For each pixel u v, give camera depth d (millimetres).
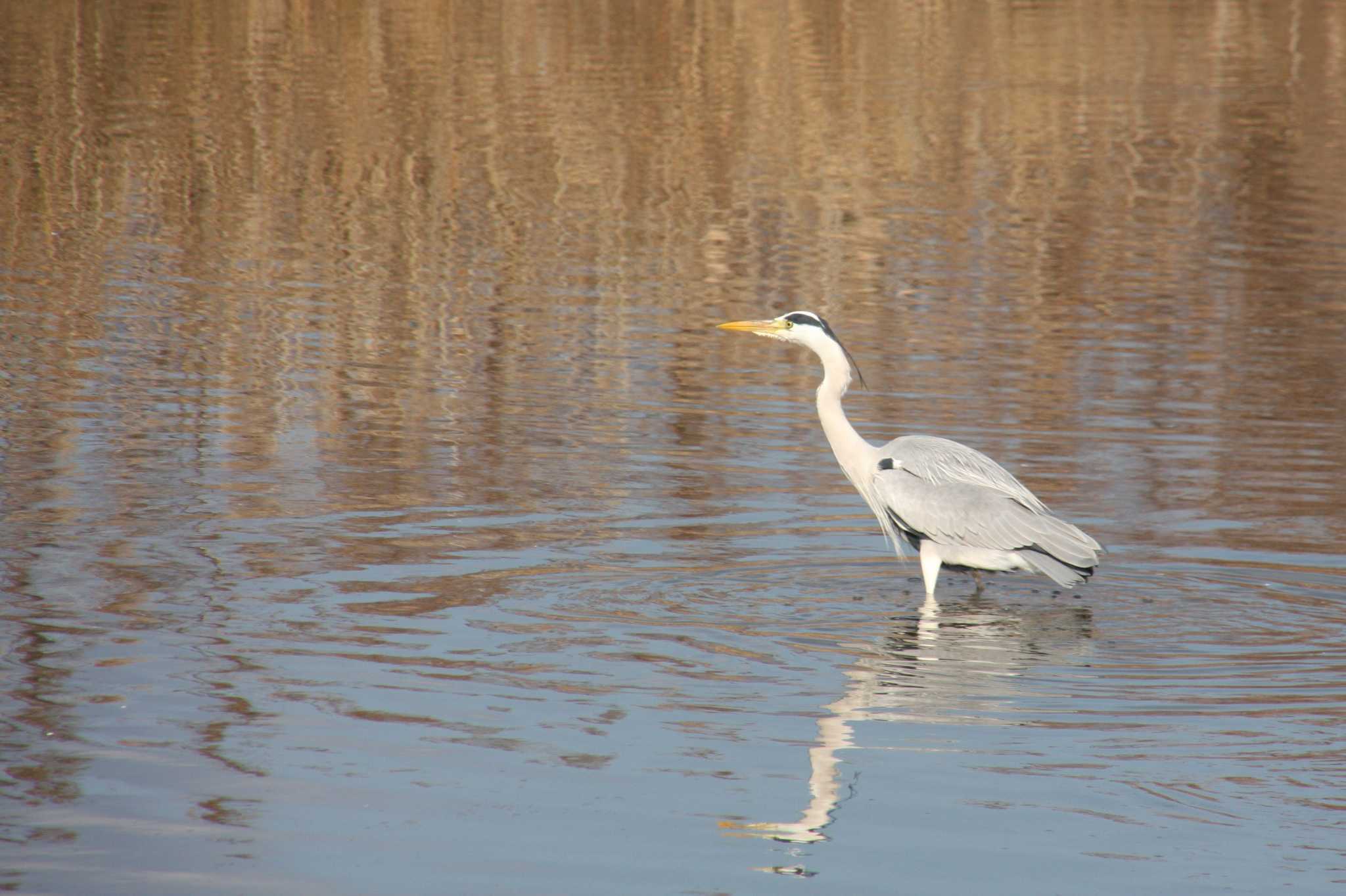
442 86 35281
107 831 7910
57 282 21750
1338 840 8070
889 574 12570
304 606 11234
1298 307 22156
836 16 44938
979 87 37219
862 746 9148
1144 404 17641
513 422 16500
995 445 16047
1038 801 8453
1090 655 10781
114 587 11477
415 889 7438
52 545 12344
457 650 10500
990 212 27281
